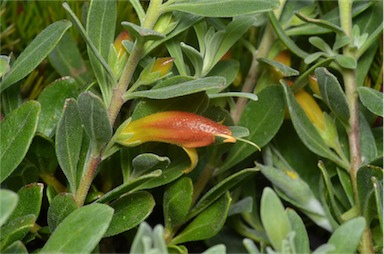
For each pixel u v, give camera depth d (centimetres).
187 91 19
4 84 20
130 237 22
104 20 21
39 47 20
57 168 22
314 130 22
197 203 22
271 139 24
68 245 17
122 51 21
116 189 19
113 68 20
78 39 26
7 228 18
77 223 17
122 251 24
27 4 27
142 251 16
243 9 20
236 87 25
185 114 20
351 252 17
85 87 22
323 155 22
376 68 25
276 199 17
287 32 24
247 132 20
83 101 18
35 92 25
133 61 20
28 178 21
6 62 18
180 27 21
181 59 21
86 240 17
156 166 20
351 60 22
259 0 20
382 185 20
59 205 19
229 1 20
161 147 21
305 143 22
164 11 20
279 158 24
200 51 22
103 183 23
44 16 27
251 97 20
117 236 24
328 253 17
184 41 23
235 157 23
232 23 22
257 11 20
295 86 23
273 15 22
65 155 19
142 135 20
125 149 21
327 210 22
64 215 19
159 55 24
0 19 27
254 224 24
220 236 24
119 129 20
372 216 21
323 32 24
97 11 21
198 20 21
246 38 26
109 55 20
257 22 24
